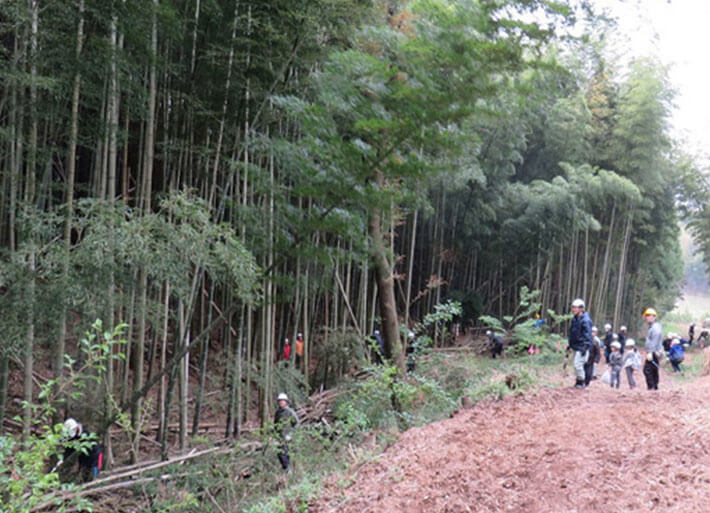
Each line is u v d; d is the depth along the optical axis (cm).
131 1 594
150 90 691
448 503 377
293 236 771
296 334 1101
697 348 2125
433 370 1003
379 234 877
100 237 521
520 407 609
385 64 612
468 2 547
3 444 364
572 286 2259
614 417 519
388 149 602
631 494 348
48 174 652
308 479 499
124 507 573
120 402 712
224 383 943
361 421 639
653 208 2484
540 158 2117
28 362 544
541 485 380
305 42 764
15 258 512
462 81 558
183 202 568
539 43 553
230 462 656
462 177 1395
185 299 628
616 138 2103
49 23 559
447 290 2058
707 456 393
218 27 745
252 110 785
